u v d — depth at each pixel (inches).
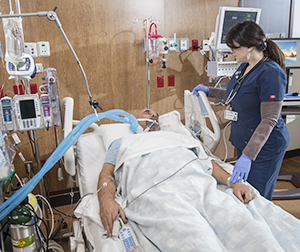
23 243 47.2
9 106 54.5
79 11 82.8
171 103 102.9
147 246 40.0
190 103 85.4
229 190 51.2
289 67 102.9
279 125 59.3
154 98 99.5
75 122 71.4
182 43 98.3
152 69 96.7
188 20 98.6
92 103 54.9
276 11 111.6
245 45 55.0
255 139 52.7
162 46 90.1
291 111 86.9
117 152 59.7
